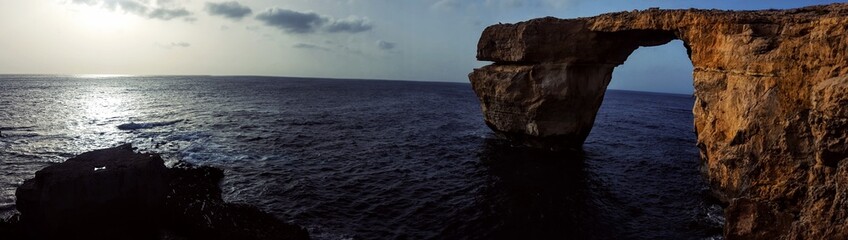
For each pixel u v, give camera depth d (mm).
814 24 16266
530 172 28766
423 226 19328
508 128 37188
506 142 39219
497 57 36125
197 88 126625
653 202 23578
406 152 35031
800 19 17266
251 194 22797
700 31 22219
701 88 22000
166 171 18828
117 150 18703
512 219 20328
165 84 157125
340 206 21516
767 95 17031
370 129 47438
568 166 30688
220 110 61406
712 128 20922
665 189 26203
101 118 50312
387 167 29672
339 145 37062
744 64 18625
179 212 17391
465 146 38094
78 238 15195
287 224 18141
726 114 19875
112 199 15758
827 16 16156
